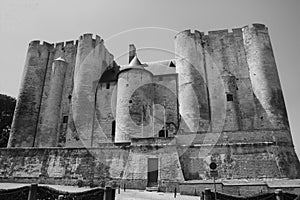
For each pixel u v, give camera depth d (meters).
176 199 12.12
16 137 26.62
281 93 23.02
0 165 20.23
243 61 26.12
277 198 9.20
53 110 28.53
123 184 16.70
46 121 27.86
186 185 14.89
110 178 17.44
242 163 17.56
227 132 18.78
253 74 24.42
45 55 32.09
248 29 26.23
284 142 18.25
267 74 23.41
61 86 30.06
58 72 30.20
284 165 17.23
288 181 15.27
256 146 17.92
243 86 25.08
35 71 30.42
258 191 13.66
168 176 16.19
